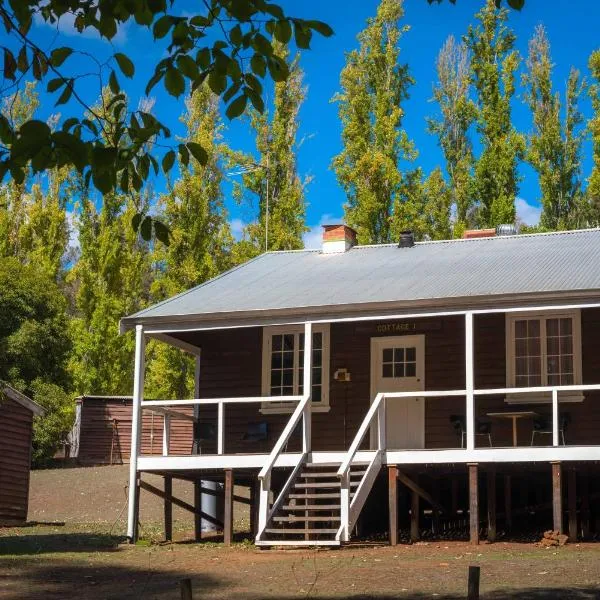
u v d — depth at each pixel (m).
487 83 42.09
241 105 7.22
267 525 17.98
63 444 39.12
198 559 16.88
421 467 19.16
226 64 7.06
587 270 19.61
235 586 13.80
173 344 22.83
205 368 23.45
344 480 17.88
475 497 18.06
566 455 17.69
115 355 44.91
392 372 21.97
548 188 42.59
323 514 19.78
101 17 6.93
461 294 18.75
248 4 6.90
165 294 44.16
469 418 18.34
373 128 42.66
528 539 18.95
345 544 17.66
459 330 21.59
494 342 21.20
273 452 18.62
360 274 22.31
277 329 22.97
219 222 44.53
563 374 20.45
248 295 21.50
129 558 17.22
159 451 38.25
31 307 38.94
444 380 21.50
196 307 20.88
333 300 19.81
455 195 42.94
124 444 38.31
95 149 6.66
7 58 7.14
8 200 48.56
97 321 44.88
